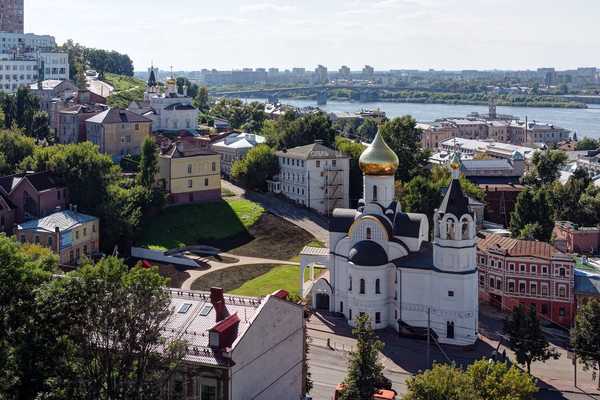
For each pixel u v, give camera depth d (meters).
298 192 183.25
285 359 71.38
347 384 77.44
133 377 54.00
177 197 171.75
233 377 60.84
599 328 91.81
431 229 152.88
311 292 122.31
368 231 115.50
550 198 190.88
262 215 171.00
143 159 162.50
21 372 54.56
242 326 64.88
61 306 55.44
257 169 188.38
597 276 122.31
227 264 142.25
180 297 70.69
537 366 101.44
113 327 53.31
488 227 176.50
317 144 185.12
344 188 184.12
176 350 55.75
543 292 121.75
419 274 110.19
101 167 151.62
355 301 113.81
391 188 119.62
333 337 109.06
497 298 126.31
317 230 166.00
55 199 143.75
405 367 98.75
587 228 167.88
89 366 53.62
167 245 151.00
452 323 107.94
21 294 58.16
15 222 138.38
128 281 54.22
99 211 144.12
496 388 66.19
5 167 160.00
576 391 92.56
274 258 148.12
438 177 190.75
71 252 132.88
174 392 60.88
